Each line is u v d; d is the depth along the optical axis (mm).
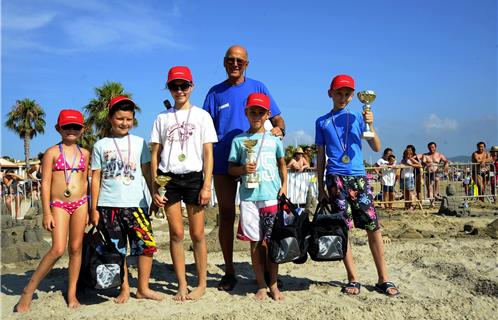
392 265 7074
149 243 5324
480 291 5676
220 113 5965
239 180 5633
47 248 8094
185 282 5484
